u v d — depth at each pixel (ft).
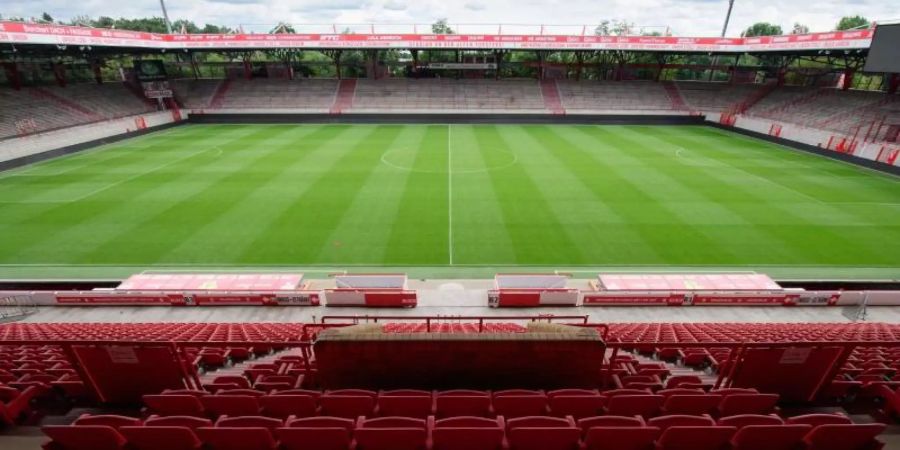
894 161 104.99
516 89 189.16
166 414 19.95
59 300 52.75
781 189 92.53
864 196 88.43
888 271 61.36
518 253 66.33
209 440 16.31
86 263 62.90
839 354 19.97
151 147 128.98
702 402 19.63
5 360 28.96
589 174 102.32
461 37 165.58
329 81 190.29
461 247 67.87
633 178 99.40
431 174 101.76
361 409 19.40
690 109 177.68
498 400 19.25
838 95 148.56
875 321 50.34
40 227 73.15
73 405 21.66
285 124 166.91
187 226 73.97
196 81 185.88
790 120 145.89
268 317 51.65
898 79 135.64
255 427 16.22
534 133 152.35
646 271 61.57
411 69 196.65
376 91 186.19
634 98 185.47
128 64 197.36
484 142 136.46
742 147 132.87
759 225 74.84
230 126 163.32
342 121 171.22
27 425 20.07
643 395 19.63
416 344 19.93
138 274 57.52
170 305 53.26
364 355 20.31
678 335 37.04
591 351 20.30
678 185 94.68
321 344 20.02
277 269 62.03
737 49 160.35
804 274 60.85
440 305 53.98
